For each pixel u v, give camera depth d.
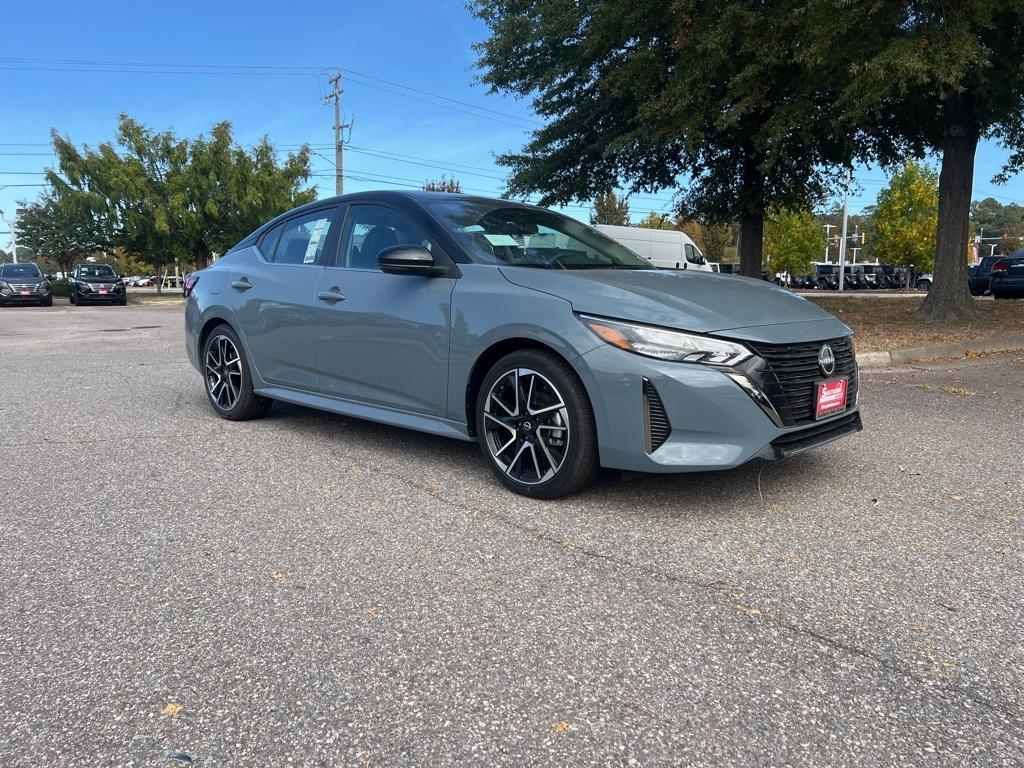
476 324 3.64
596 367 3.21
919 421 5.36
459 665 2.15
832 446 4.62
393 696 2.00
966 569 2.80
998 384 6.98
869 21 8.88
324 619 2.41
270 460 4.30
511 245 4.09
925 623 2.40
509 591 2.61
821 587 2.65
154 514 3.39
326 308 4.45
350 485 3.82
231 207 32.56
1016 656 2.21
